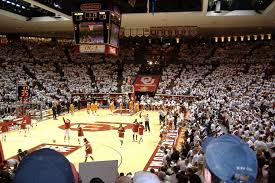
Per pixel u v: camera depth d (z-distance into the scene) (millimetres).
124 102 36406
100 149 18875
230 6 29828
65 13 29719
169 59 47750
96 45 19750
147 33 39062
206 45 48406
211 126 17812
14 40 48938
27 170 2119
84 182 6043
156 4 28734
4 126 20797
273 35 45344
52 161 2176
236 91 34938
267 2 26672
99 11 19531
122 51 49281
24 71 40906
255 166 2418
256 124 16797
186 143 14648
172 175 8688
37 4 26281
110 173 6145
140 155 17594
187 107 31547
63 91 38375
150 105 35719
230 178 2369
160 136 20891
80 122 27906
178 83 40531
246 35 46312
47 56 47312
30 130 24141
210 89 37250
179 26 37375
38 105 31625
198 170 8938
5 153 17469
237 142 2580
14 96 32219
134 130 20938
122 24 36562
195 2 28297
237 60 43562
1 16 32625
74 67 45344
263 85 34781
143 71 45000
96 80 42812
